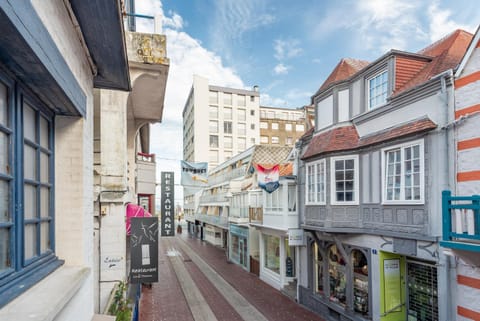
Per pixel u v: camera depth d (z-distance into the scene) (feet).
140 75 24.98
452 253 18.61
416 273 27.58
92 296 12.42
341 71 37.76
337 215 32.48
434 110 23.61
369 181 29.89
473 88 20.83
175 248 95.61
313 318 36.40
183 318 36.91
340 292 34.50
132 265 25.96
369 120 30.89
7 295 6.54
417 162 24.88
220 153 147.23
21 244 7.67
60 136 11.12
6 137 7.32
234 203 72.28
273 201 46.91
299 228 41.78
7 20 5.49
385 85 29.68
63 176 11.01
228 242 77.61
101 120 25.64
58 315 8.02
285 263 47.96
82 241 10.94
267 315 37.50
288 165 56.49
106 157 25.66
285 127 161.99
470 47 21.07
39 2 7.39
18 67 7.32
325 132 36.42
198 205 135.74
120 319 20.35
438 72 24.99
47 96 9.25
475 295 19.81
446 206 17.97
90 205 12.47
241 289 48.96
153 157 58.65
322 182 34.50
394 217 26.66
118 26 10.52
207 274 59.57
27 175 8.63
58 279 8.95
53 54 8.00
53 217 10.41
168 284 52.13
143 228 26.45
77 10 9.84
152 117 38.81
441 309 22.18
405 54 28.60
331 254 36.68
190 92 159.33
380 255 28.30
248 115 153.79
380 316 28.02
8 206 7.25
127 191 28.63
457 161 21.66
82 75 11.68
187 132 171.53
